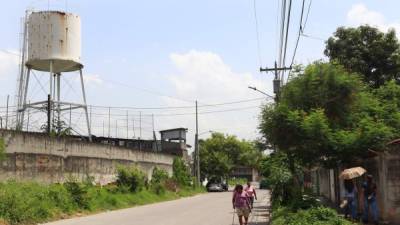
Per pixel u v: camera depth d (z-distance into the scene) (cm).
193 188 6147
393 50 3072
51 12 3875
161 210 3125
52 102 3906
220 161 7962
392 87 2483
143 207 3444
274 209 2405
